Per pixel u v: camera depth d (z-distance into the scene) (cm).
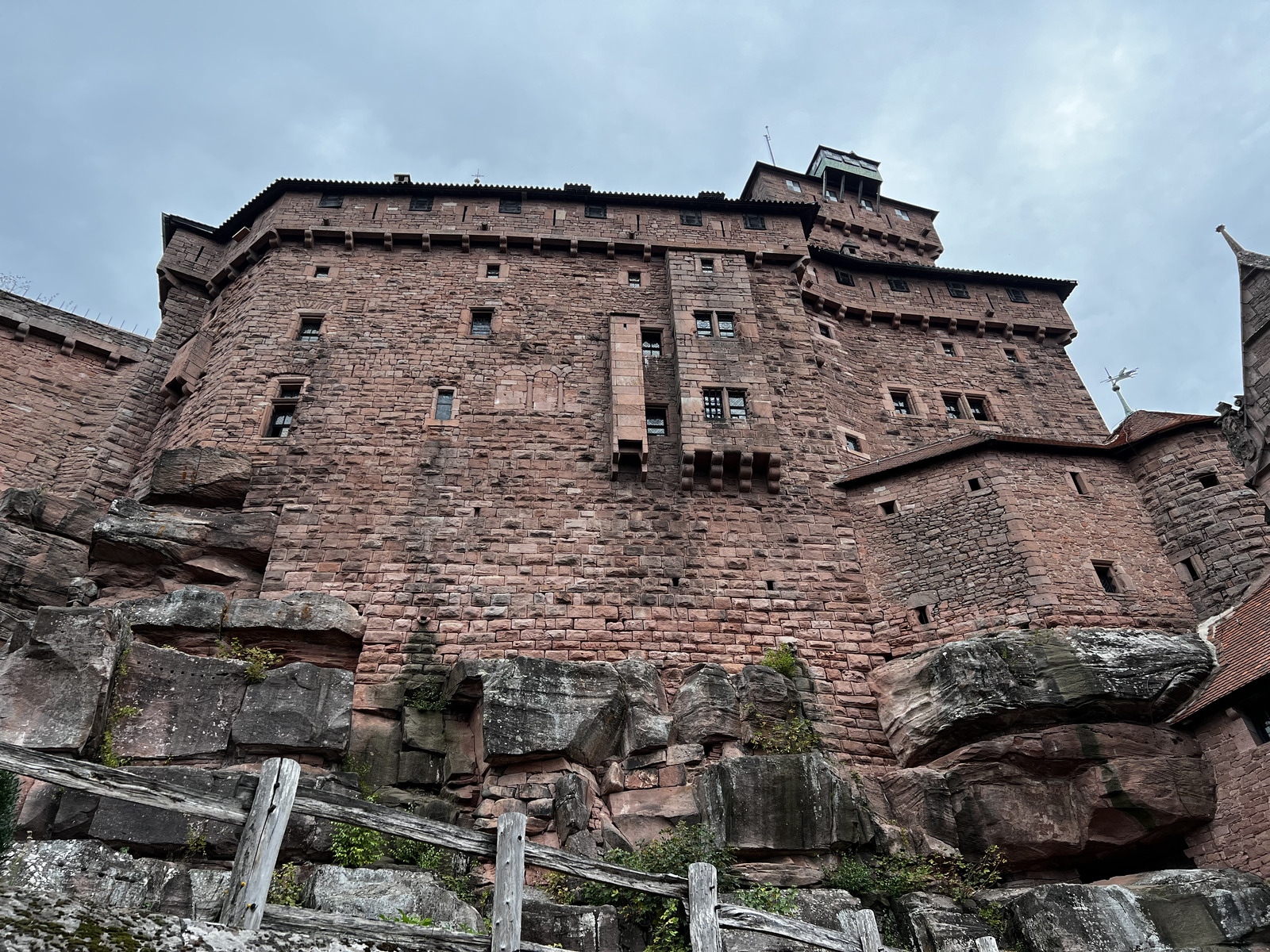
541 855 804
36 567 1891
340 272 2678
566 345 2550
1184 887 1462
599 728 1730
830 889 1481
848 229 4169
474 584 2050
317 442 2256
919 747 1831
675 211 2970
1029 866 1692
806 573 2172
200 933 589
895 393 2894
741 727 1811
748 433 2322
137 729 1462
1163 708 1766
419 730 1769
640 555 2147
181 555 1959
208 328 2703
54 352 2617
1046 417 2914
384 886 1157
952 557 2144
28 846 1125
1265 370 1769
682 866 1466
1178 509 2178
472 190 2895
